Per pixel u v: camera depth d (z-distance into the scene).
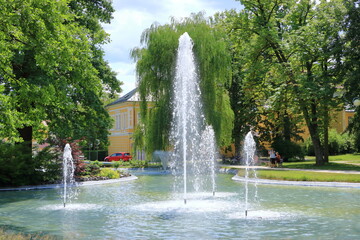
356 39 33.78
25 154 23.41
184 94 18.72
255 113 46.22
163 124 34.16
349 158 48.69
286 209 14.12
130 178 28.97
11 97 19.42
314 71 40.09
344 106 37.16
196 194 19.19
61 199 17.81
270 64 38.81
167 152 35.41
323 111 37.03
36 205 15.91
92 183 25.23
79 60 23.73
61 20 20.27
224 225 11.17
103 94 31.83
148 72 35.22
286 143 45.06
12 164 22.64
